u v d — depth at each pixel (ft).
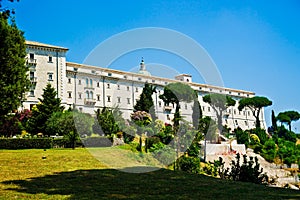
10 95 84.23
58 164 43.06
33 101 167.32
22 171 37.42
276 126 231.50
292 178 93.56
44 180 32.04
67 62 176.76
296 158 121.80
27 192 26.11
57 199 23.77
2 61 83.10
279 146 132.46
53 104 123.03
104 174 36.11
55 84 171.32
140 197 24.93
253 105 230.89
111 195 25.53
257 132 160.66
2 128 105.81
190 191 27.78
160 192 27.17
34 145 77.77
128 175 35.88
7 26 84.43
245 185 31.53
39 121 117.70
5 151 63.00
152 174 37.06
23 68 88.94
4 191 26.35
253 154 119.55
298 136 234.99
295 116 269.44
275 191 28.22
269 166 111.04
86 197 24.56
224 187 30.04
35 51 171.83
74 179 32.86
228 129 138.62
